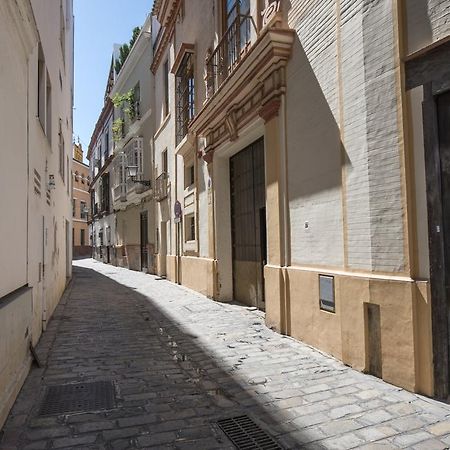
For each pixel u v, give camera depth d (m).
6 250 4.09
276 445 3.32
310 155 6.12
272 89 6.97
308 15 6.15
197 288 12.80
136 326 8.20
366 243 4.90
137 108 22.64
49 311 8.67
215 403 4.18
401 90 4.41
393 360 4.49
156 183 18.92
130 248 25.00
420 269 4.29
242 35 8.99
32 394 4.42
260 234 9.11
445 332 4.04
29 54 5.25
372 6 4.79
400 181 4.43
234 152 10.40
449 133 4.02
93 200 42.16
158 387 4.67
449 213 4.01
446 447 3.21
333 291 5.54
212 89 10.62
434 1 4.09
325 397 4.25
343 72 5.29
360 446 3.26
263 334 7.05
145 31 20.08
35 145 6.09
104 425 3.70
